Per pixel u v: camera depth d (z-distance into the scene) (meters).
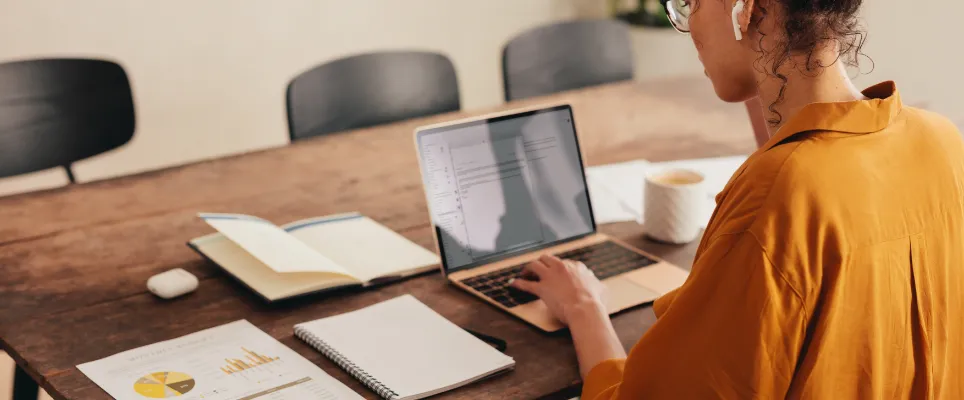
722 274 0.88
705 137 2.05
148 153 3.31
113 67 2.29
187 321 1.31
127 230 1.61
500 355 1.20
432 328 1.27
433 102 2.46
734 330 0.88
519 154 1.51
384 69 2.39
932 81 2.86
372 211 1.69
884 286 0.91
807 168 0.86
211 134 3.42
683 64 3.71
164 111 3.30
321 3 3.50
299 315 1.33
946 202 0.95
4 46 2.96
